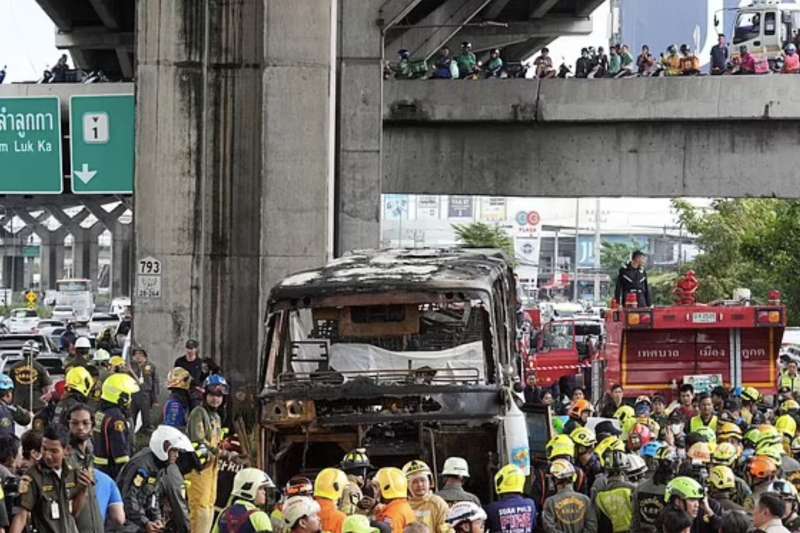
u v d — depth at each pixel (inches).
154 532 804.0
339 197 2249.0
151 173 1755.7
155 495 816.9
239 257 1753.2
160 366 1744.6
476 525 697.6
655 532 854.5
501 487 812.0
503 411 990.4
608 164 2427.4
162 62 1754.4
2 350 2487.7
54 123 2283.5
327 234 1738.4
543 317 3713.1
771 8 3100.4
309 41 1736.0
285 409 992.2
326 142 1737.2
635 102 2373.3
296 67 1734.7
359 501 765.9
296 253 1736.0
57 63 3048.7
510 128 2448.3
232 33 1753.2
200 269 1753.2
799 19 3107.8
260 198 1743.4
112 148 2166.6
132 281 1764.3
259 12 1745.8
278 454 1008.2
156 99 1754.4
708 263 4365.2
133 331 1754.4
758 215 4352.9
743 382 1768.0
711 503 862.5
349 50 2251.5
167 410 1127.6
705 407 1385.3
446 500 815.7
